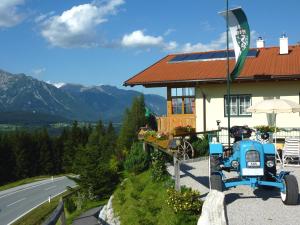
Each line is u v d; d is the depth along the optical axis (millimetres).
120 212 16359
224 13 15039
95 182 31812
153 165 16625
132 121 59781
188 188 12031
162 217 11375
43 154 97188
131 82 23969
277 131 20141
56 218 7262
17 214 46656
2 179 91312
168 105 24250
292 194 9922
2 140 94000
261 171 10055
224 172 14531
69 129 104000
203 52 28391
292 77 20828
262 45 28312
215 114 23203
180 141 18938
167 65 26438
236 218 9289
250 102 22516
